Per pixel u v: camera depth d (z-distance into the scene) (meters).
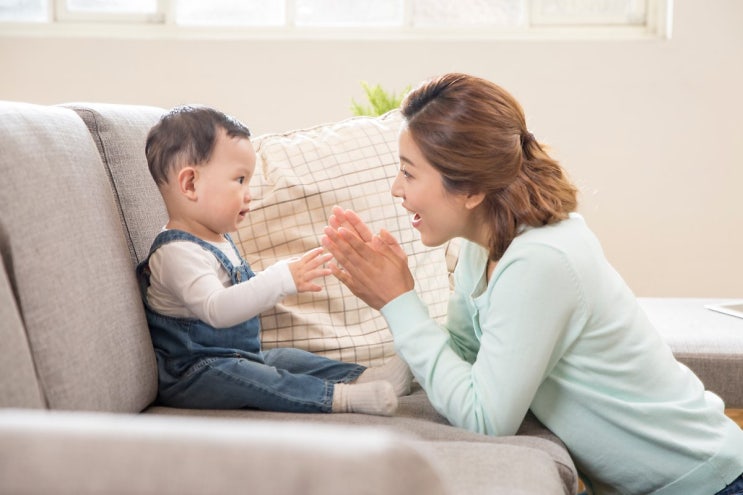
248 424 0.61
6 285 0.95
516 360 1.23
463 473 1.03
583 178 3.41
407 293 1.36
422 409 1.43
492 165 1.26
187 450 0.56
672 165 3.37
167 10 3.52
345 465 0.54
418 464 0.55
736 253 3.39
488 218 1.33
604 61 3.35
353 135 1.88
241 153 1.44
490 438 1.23
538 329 1.23
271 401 1.35
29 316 1.04
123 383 1.23
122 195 1.46
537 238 1.27
